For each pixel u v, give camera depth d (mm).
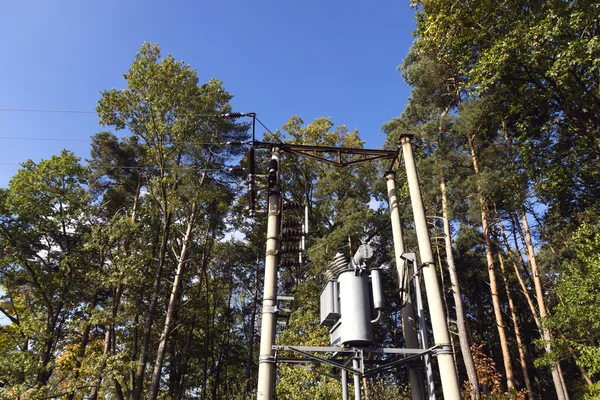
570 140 17578
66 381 18516
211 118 24688
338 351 7922
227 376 33656
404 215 24438
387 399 11188
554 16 12914
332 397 15648
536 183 18203
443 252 28469
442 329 7844
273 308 8227
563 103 15828
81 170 26312
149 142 22719
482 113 18891
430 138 20734
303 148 10266
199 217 26984
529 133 18234
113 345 22203
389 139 23938
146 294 24125
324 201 27953
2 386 19125
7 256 24438
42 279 24062
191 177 23344
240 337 35938
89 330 23547
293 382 17344
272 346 7855
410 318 9195
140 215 26406
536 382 31031
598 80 14742
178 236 27531
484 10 14977
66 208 25500
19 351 19734
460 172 21094
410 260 9266
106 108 21828
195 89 23438
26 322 21359
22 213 24219
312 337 19219
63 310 24734
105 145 30141
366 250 8562
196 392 33250
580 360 12336
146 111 22156
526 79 15945
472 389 17312
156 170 27406
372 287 8227
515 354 32062
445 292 28672
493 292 21188
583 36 14133
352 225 23812
